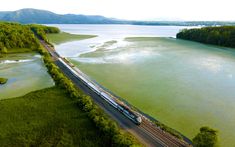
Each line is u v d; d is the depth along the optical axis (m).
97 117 45.34
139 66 92.62
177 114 52.56
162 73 83.00
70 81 70.75
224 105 57.12
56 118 48.47
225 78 78.12
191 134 44.62
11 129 44.47
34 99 58.41
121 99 60.25
